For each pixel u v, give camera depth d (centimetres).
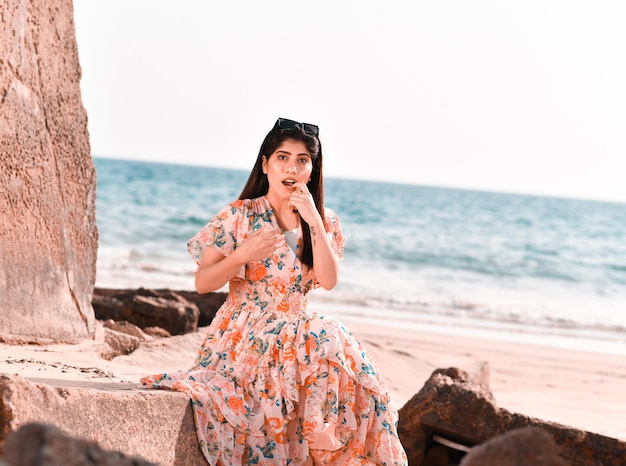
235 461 388
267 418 397
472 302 2542
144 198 5966
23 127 605
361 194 7769
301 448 398
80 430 329
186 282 2381
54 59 636
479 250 4338
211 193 6862
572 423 691
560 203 8881
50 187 634
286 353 402
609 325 2269
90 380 459
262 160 462
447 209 6588
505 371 1201
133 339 749
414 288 2947
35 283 620
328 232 471
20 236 607
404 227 5203
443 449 610
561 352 1452
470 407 588
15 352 564
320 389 391
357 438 391
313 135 455
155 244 3697
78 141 662
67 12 650
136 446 351
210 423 386
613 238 5350
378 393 394
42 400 317
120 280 2305
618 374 1250
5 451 179
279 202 455
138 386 406
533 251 4456
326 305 2158
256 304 439
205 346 436
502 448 214
